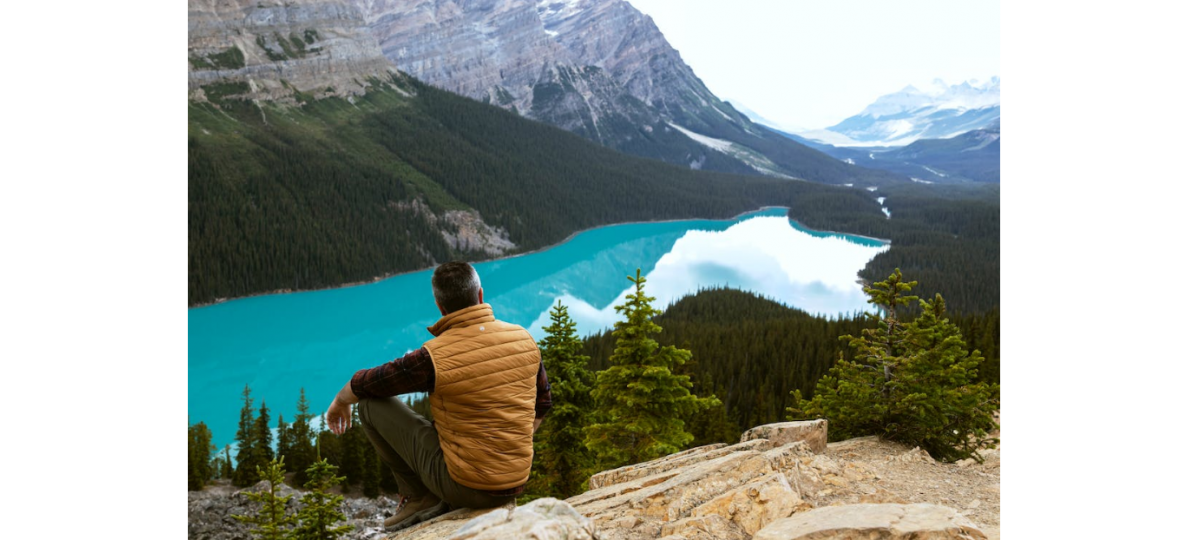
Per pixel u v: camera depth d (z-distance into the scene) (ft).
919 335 30.30
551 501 8.92
